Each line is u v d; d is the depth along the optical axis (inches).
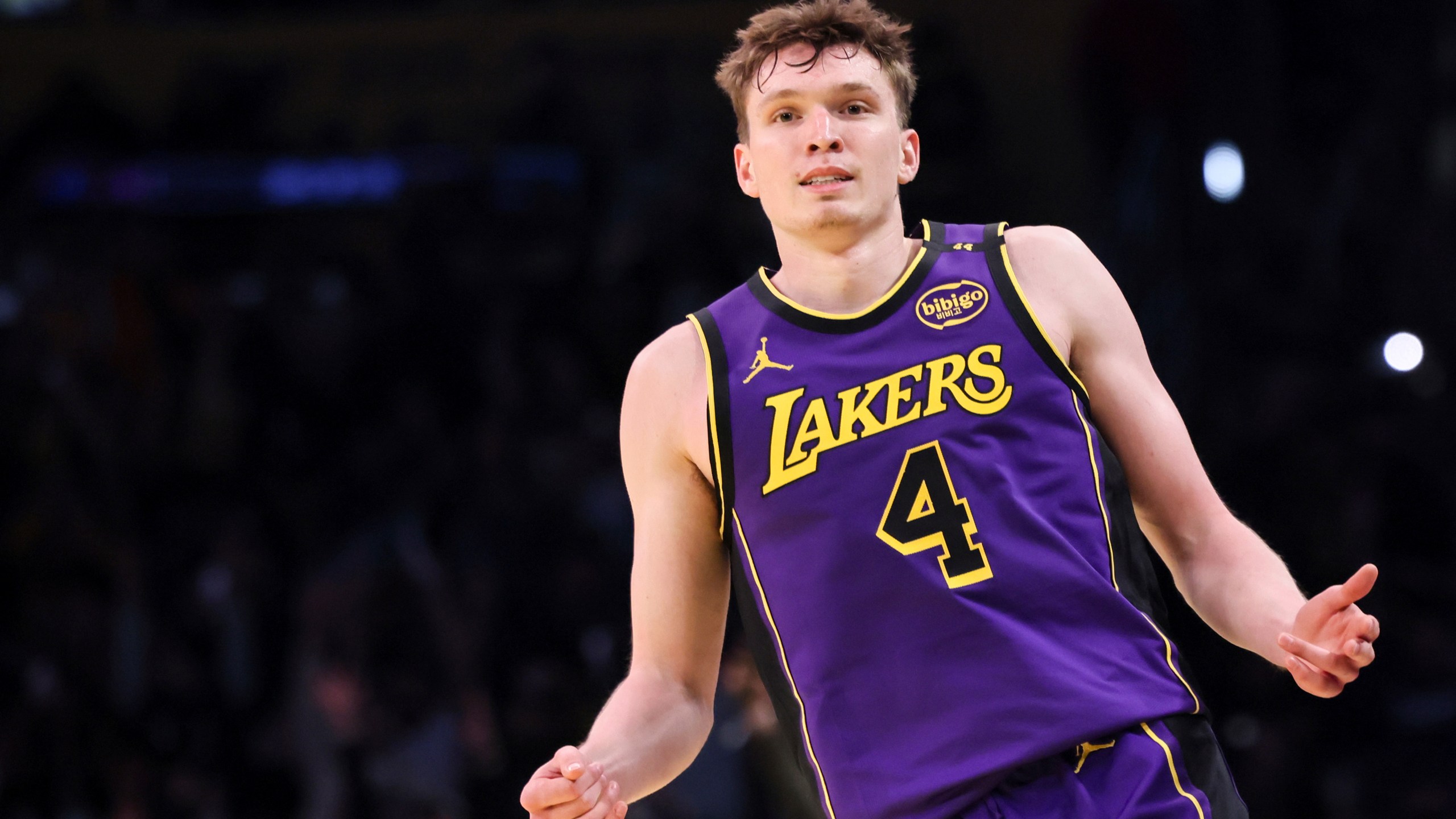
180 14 1264.8
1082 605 309.3
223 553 1014.4
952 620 307.9
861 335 325.7
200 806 910.4
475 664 914.7
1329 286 1104.2
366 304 1146.7
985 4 1226.0
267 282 1171.9
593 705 874.1
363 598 904.9
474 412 1098.7
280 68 1258.0
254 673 986.1
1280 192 1152.8
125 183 1222.3
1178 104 1158.3
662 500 344.2
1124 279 1132.5
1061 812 297.0
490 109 1243.2
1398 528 921.5
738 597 334.0
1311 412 978.1
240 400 1112.8
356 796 856.9
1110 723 300.7
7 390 1098.7
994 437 315.9
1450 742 828.6
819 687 317.1
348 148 1241.4
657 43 1242.0
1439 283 1077.8
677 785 768.3
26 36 1251.8
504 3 1251.8
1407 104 1162.6
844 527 315.3
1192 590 327.3
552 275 1151.0
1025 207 1200.8
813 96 326.6
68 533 1026.1
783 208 328.8
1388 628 872.9
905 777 309.0
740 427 326.6
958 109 1198.9
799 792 684.1
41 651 973.2
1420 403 979.9
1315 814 821.9
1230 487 951.6
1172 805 295.4
